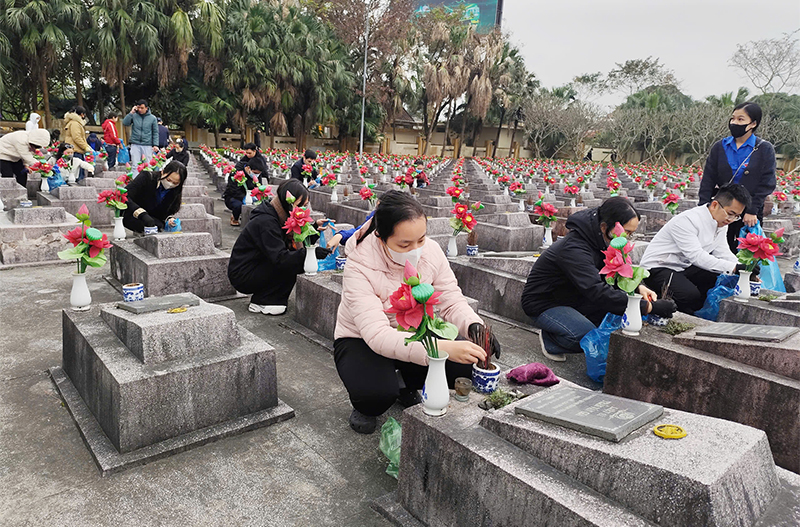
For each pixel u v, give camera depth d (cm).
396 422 239
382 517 198
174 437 239
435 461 181
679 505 130
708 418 166
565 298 370
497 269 477
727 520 128
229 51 2703
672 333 285
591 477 148
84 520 190
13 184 791
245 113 2911
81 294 306
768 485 147
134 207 508
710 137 3738
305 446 245
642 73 4375
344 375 237
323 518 197
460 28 4044
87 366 261
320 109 3039
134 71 2638
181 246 468
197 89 2712
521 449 167
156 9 2348
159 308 266
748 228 457
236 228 863
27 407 269
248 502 204
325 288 380
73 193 791
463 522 172
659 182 1828
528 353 380
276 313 439
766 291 384
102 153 1171
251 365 261
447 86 3875
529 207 1055
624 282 269
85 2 2238
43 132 831
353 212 895
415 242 211
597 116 4303
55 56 2083
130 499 202
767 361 242
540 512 147
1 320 390
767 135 3494
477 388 208
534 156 4950
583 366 359
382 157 2567
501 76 4128
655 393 274
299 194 414
